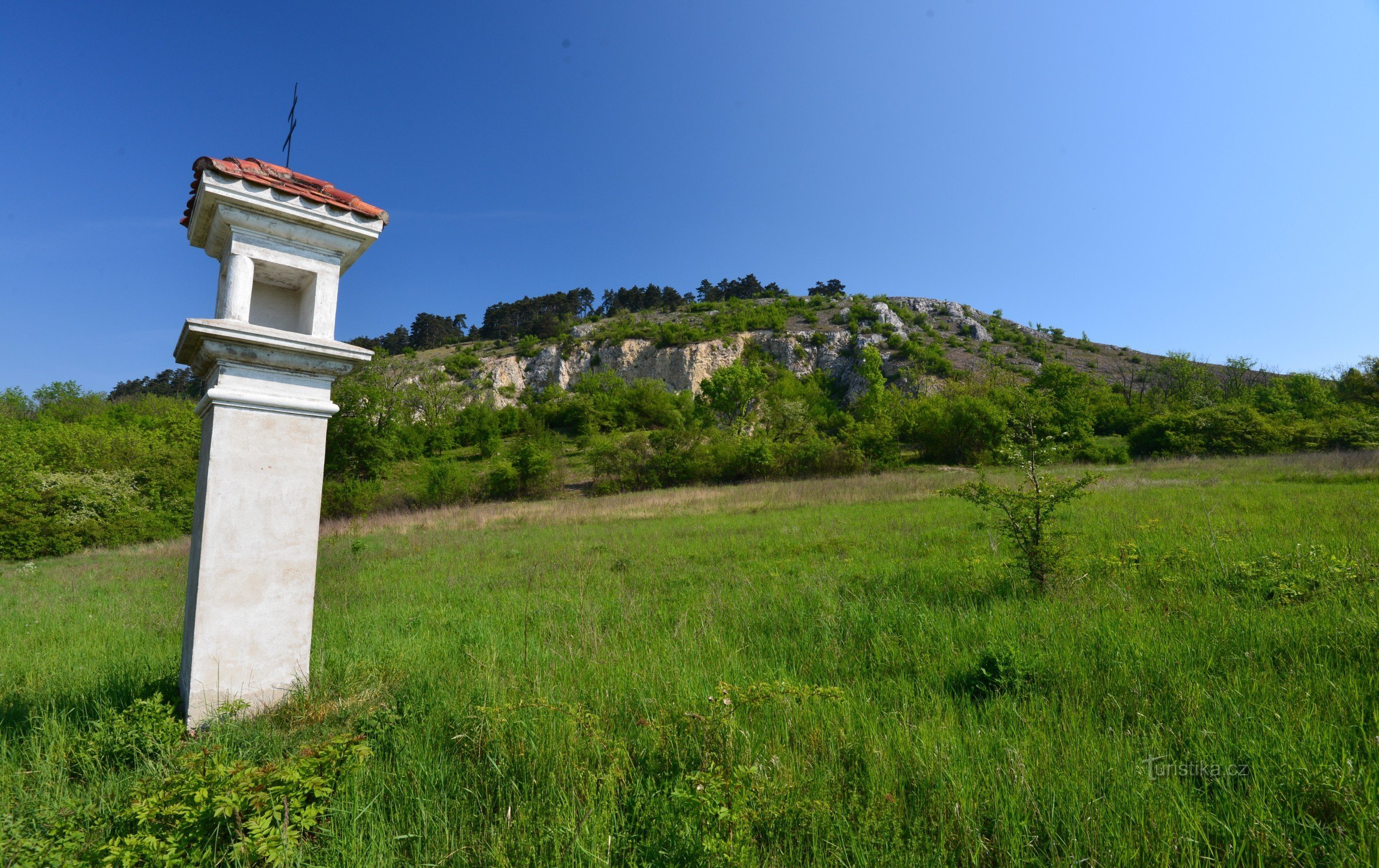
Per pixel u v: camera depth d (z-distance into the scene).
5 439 23.31
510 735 3.22
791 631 5.46
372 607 7.68
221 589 3.45
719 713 3.03
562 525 18.66
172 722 3.25
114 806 2.60
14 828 2.27
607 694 3.84
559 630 5.79
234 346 3.43
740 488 26.42
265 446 3.63
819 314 109.62
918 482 22.30
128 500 23.12
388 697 3.88
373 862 2.26
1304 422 27.83
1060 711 3.39
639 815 2.56
